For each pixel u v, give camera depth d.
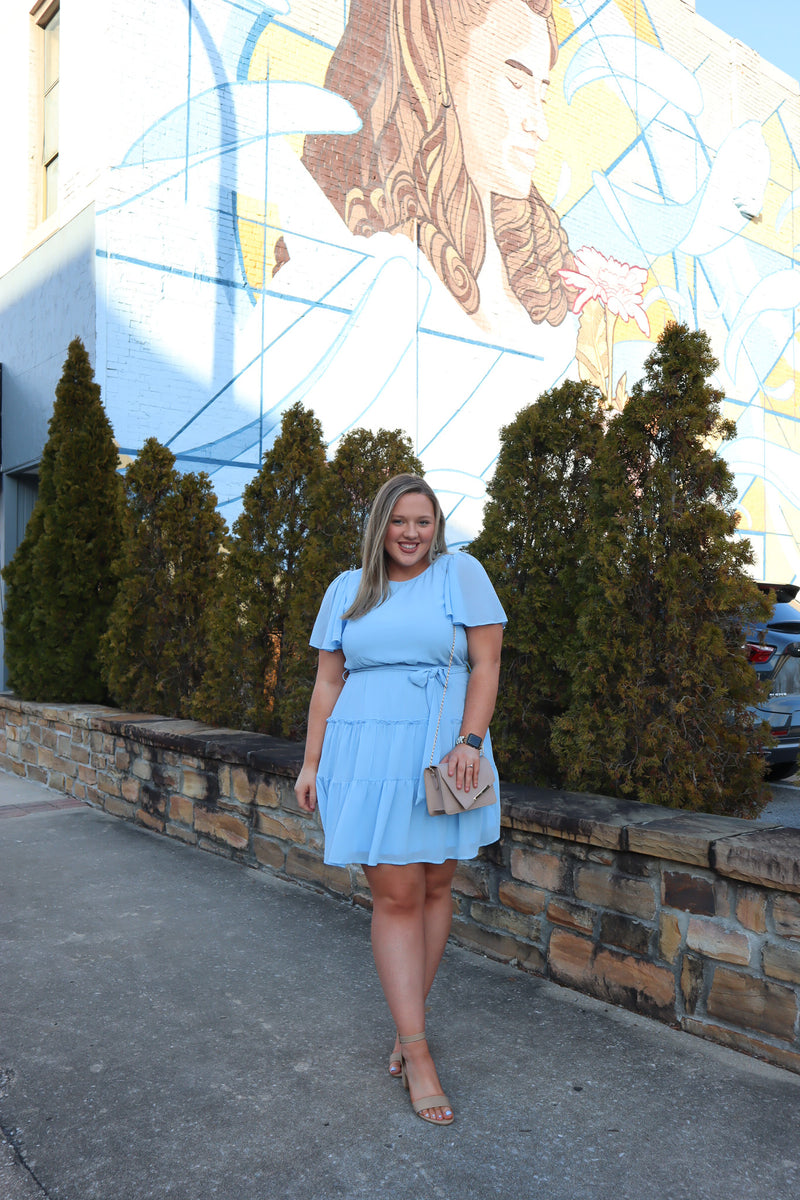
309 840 4.29
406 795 2.36
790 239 16.55
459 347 11.36
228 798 4.82
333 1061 2.63
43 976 3.25
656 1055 2.63
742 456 15.55
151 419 8.70
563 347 12.60
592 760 3.48
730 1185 2.04
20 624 7.30
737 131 15.27
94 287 8.34
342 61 10.20
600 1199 1.99
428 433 11.05
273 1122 2.30
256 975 3.26
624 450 3.55
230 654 5.43
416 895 2.43
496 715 3.82
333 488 5.00
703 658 3.31
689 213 14.48
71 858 4.83
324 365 10.03
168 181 8.84
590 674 3.45
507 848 3.35
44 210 9.81
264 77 9.56
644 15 13.71
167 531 6.30
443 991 3.10
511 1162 2.12
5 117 10.32
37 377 9.31
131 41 8.62
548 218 12.41
